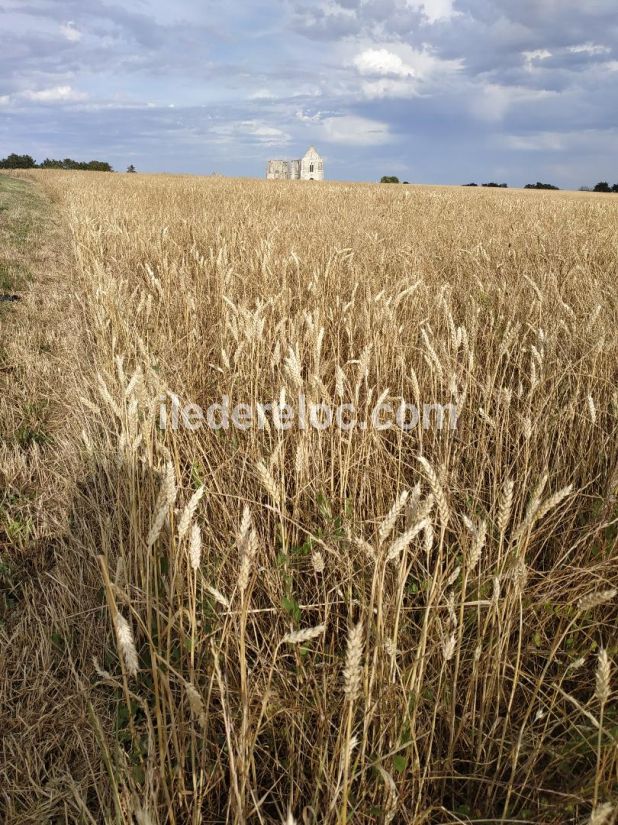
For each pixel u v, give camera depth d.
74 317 6.29
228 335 4.07
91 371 4.49
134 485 2.24
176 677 1.97
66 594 2.49
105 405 3.59
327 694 1.92
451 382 2.65
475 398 3.33
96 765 1.87
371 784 1.61
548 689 1.95
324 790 1.63
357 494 2.80
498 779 1.71
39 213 15.99
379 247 6.99
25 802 1.80
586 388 3.24
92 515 2.96
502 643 1.79
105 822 1.59
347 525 2.23
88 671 2.19
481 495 2.75
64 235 12.17
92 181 28.22
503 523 1.66
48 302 6.81
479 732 1.71
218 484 2.71
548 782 1.69
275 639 2.06
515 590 1.67
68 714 2.02
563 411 2.84
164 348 4.24
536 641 1.97
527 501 2.54
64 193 21.30
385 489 2.73
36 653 2.24
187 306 4.78
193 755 1.52
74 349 5.22
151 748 1.57
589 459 2.77
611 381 3.23
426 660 1.82
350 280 5.23
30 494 3.30
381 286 5.07
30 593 2.59
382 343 3.67
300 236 7.70
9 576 2.70
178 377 3.63
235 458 2.96
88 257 8.02
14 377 4.78
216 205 14.24
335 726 1.80
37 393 4.46
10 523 2.97
